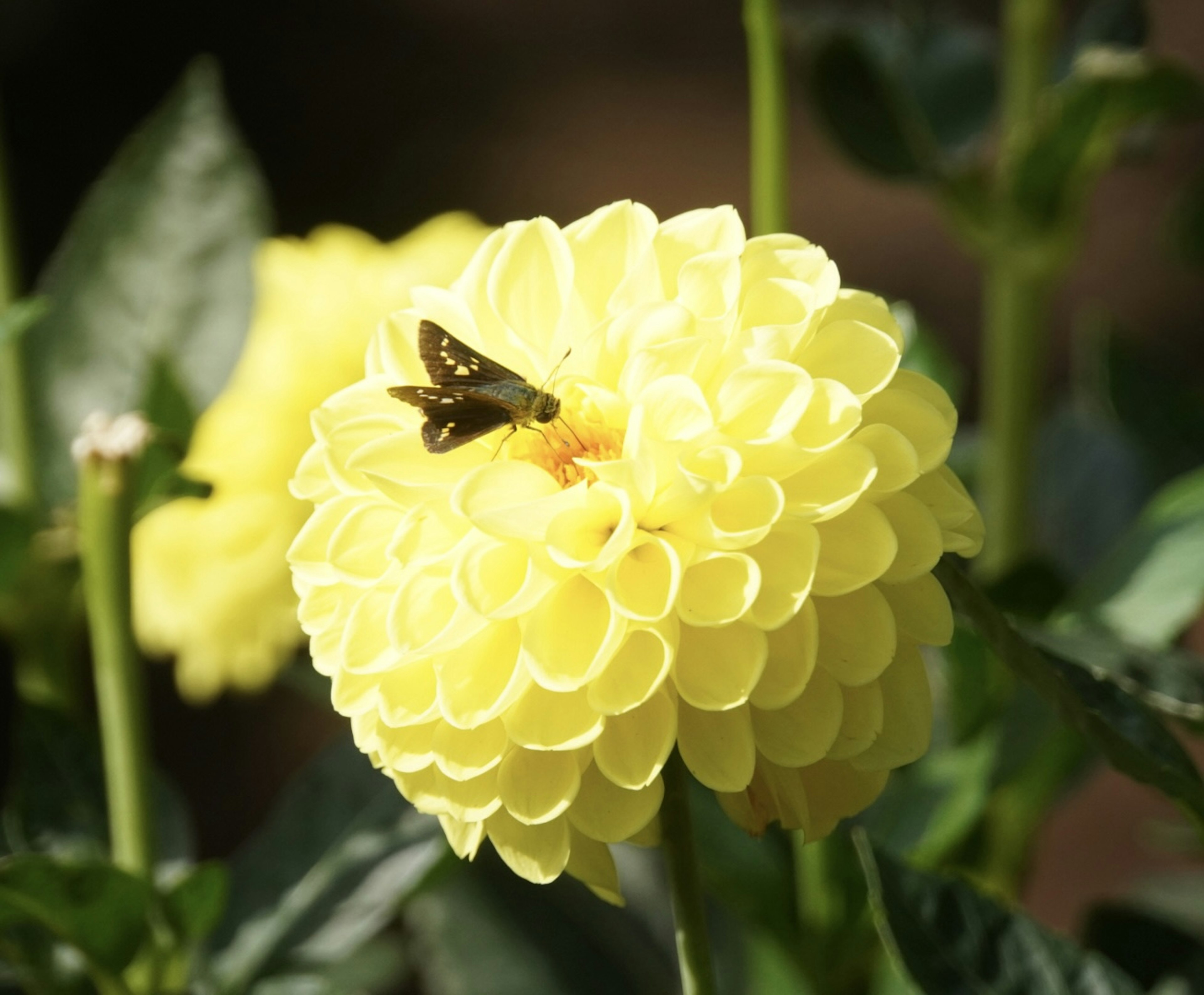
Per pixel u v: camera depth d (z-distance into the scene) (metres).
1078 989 0.58
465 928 0.72
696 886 0.57
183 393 0.67
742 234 0.58
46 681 0.70
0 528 0.68
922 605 0.56
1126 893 0.76
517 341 0.58
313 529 0.57
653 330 0.57
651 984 0.71
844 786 0.57
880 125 0.71
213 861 0.65
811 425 0.56
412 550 0.57
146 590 0.77
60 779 0.65
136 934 0.62
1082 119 0.70
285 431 0.75
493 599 0.57
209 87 0.71
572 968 0.71
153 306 0.70
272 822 0.67
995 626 0.57
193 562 0.76
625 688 0.56
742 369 0.56
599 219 0.58
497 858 0.73
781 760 0.56
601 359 0.58
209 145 0.71
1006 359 0.73
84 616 0.70
